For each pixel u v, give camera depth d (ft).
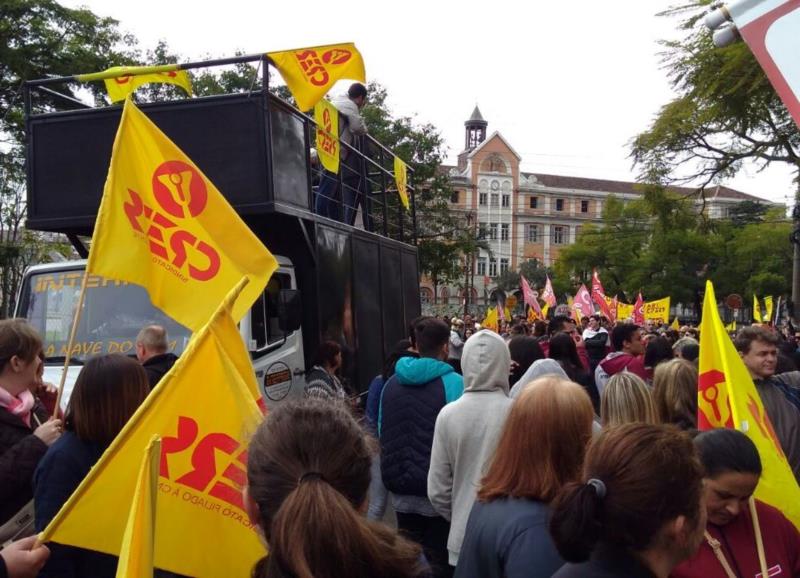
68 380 20.36
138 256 11.76
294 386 24.07
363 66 24.03
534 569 8.51
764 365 15.60
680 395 13.76
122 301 22.13
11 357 11.71
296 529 5.87
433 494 14.11
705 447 9.12
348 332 27.66
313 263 25.08
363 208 33.17
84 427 10.44
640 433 6.97
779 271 184.24
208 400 9.12
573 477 9.18
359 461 6.50
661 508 6.59
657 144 52.42
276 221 24.45
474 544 9.29
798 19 11.77
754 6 12.03
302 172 25.25
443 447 13.92
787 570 9.11
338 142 29.09
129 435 8.84
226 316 9.29
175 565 8.96
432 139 99.81
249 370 9.41
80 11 66.80
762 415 11.33
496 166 311.47
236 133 22.61
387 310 32.83
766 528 9.29
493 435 13.42
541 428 9.29
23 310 22.68
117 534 8.69
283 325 21.90
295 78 23.47
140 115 11.91
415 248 38.55
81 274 22.80
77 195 23.76
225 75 81.35
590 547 6.80
